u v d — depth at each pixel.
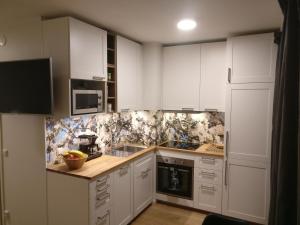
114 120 3.37
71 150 2.58
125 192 2.76
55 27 2.21
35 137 2.42
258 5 1.98
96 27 2.47
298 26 1.04
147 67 3.42
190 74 3.34
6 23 2.48
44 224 2.46
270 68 2.66
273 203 1.48
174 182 3.38
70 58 2.17
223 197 3.02
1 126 2.62
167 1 1.91
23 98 2.21
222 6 2.00
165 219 3.08
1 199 2.71
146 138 3.71
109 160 2.69
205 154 3.09
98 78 2.51
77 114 2.31
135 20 2.39
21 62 2.16
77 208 2.24
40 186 2.44
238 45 2.80
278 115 1.30
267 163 2.74
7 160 2.62
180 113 3.79
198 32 2.83
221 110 3.17
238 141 2.87
